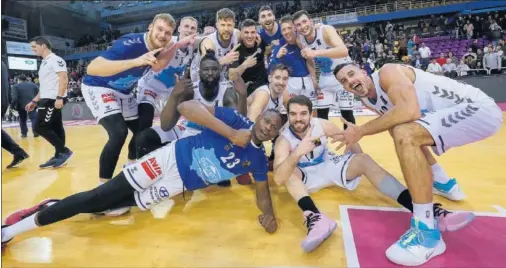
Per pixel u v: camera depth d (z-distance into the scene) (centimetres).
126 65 254
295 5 2322
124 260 197
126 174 223
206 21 2441
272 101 331
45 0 2372
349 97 455
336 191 297
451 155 402
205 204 282
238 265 187
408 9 1802
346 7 2075
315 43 402
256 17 2347
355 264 183
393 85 202
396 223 229
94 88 293
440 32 1652
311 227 209
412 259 178
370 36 1766
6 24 2108
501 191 278
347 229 223
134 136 350
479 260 181
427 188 188
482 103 208
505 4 1636
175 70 347
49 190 339
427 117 203
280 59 411
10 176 396
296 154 219
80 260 198
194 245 212
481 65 1145
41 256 204
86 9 2741
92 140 687
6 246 217
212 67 261
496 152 408
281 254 197
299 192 239
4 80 412
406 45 1473
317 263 185
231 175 235
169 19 269
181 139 236
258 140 220
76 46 2595
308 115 244
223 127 216
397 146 196
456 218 204
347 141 219
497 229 214
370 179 245
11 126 1109
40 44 422
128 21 2917
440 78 222
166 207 272
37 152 565
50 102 423
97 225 246
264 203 233
